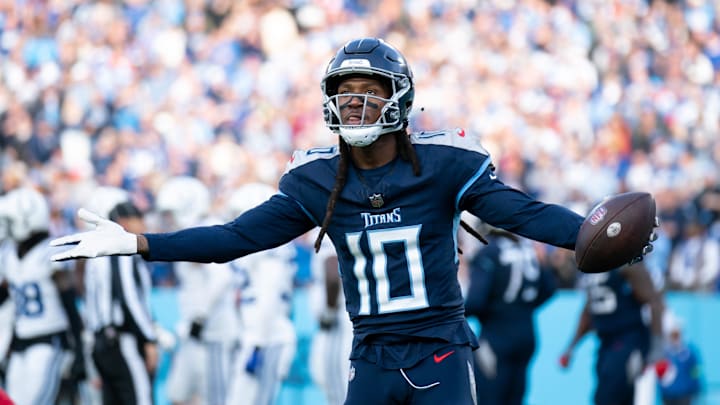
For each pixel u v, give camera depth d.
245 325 24.86
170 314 33.84
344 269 13.21
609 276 25.39
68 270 24.36
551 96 54.09
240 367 24.61
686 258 41.56
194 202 27.77
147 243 12.60
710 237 41.31
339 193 12.88
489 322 26.48
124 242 12.51
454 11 57.25
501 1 57.69
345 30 56.09
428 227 12.77
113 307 22.89
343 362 26.42
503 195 12.59
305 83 53.16
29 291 23.94
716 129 53.69
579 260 12.06
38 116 49.88
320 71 53.97
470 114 52.22
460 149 12.80
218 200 45.97
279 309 25.00
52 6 54.44
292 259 25.69
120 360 22.95
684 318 35.69
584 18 57.81
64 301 24.22
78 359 24.36
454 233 13.12
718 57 57.94
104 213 23.67
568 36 56.91
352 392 13.11
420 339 12.83
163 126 49.75
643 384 25.78
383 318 12.88
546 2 58.19
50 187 45.34
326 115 12.97
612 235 11.83
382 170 12.84
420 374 12.77
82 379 24.47
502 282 26.17
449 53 55.19
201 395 25.72
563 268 38.41
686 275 41.41
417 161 12.73
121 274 22.92
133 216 23.91
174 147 48.81
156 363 23.86
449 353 12.84
